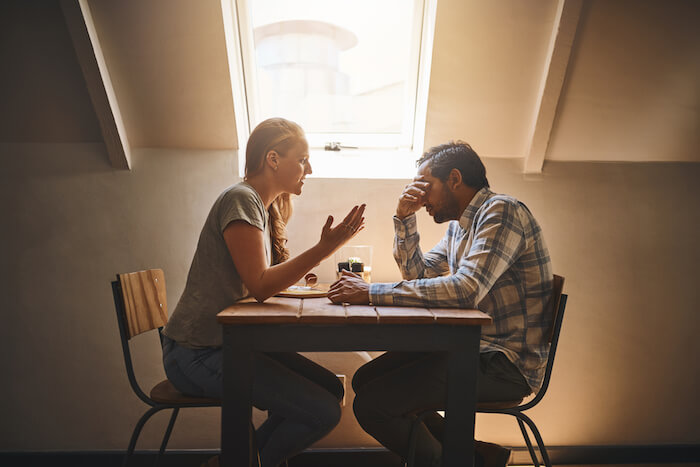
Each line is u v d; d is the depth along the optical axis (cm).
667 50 178
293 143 148
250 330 114
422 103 200
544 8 173
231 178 195
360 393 142
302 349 114
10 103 183
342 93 209
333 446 199
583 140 197
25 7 167
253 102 202
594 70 183
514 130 196
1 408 196
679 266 202
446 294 126
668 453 203
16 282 194
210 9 171
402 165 210
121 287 139
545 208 200
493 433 202
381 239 198
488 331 142
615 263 201
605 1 170
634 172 201
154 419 197
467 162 152
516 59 182
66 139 192
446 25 176
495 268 131
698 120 191
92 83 177
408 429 139
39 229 193
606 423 204
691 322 202
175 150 196
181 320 138
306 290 153
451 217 158
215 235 138
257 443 149
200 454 196
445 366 132
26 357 195
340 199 198
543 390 138
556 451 202
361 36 202
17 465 196
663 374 203
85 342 196
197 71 182
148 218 195
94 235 194
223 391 114
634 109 190
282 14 196
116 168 194
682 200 201
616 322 202
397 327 115
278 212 168
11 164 192
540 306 141
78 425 197
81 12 165
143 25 172
